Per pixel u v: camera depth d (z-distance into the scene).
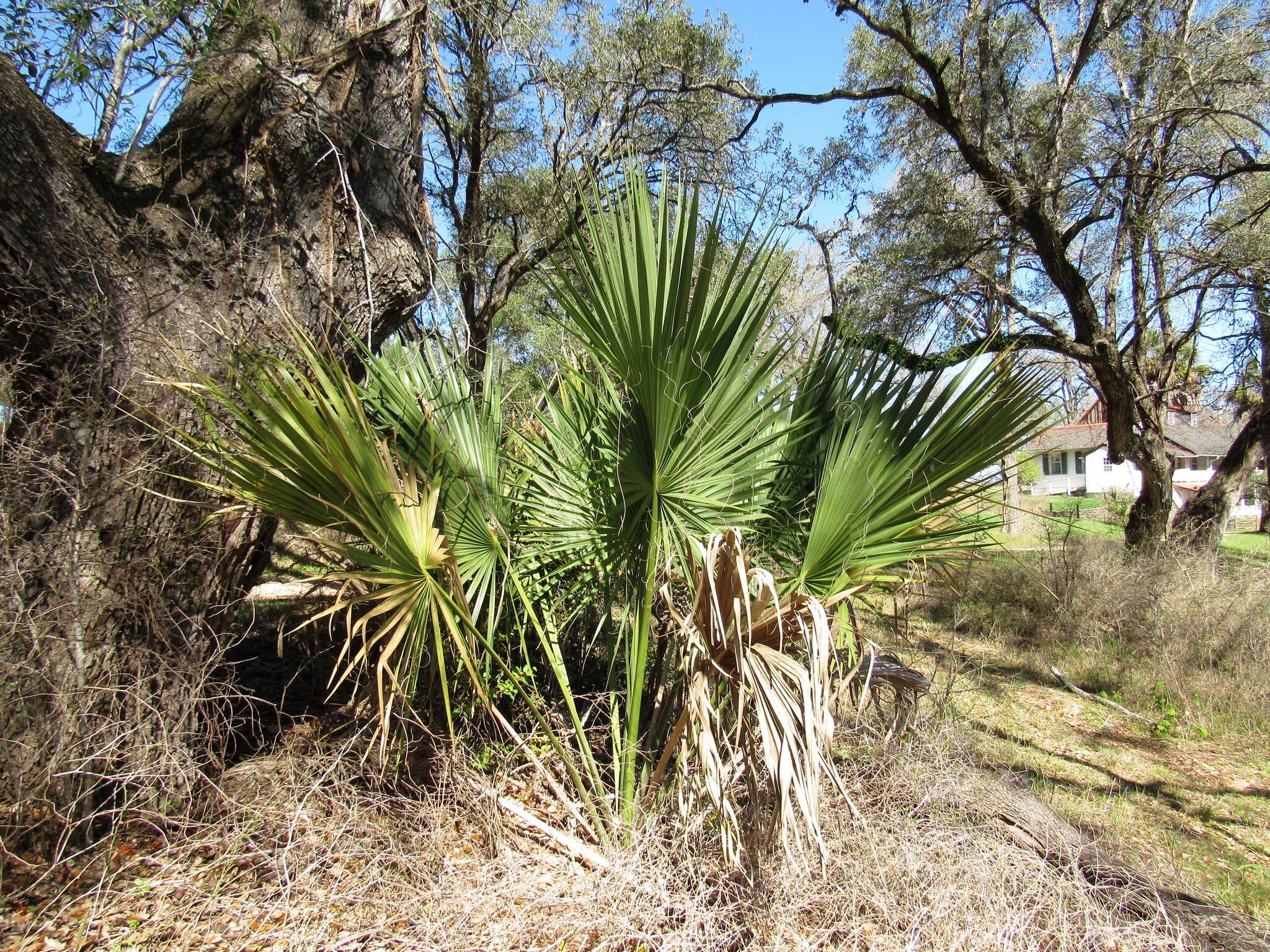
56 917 2.82
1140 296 11.18
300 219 3.96
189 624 3.63
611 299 2.96
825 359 3.76
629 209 2.89
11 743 3.07
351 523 2.94
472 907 2.88
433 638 3.53
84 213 3.34
